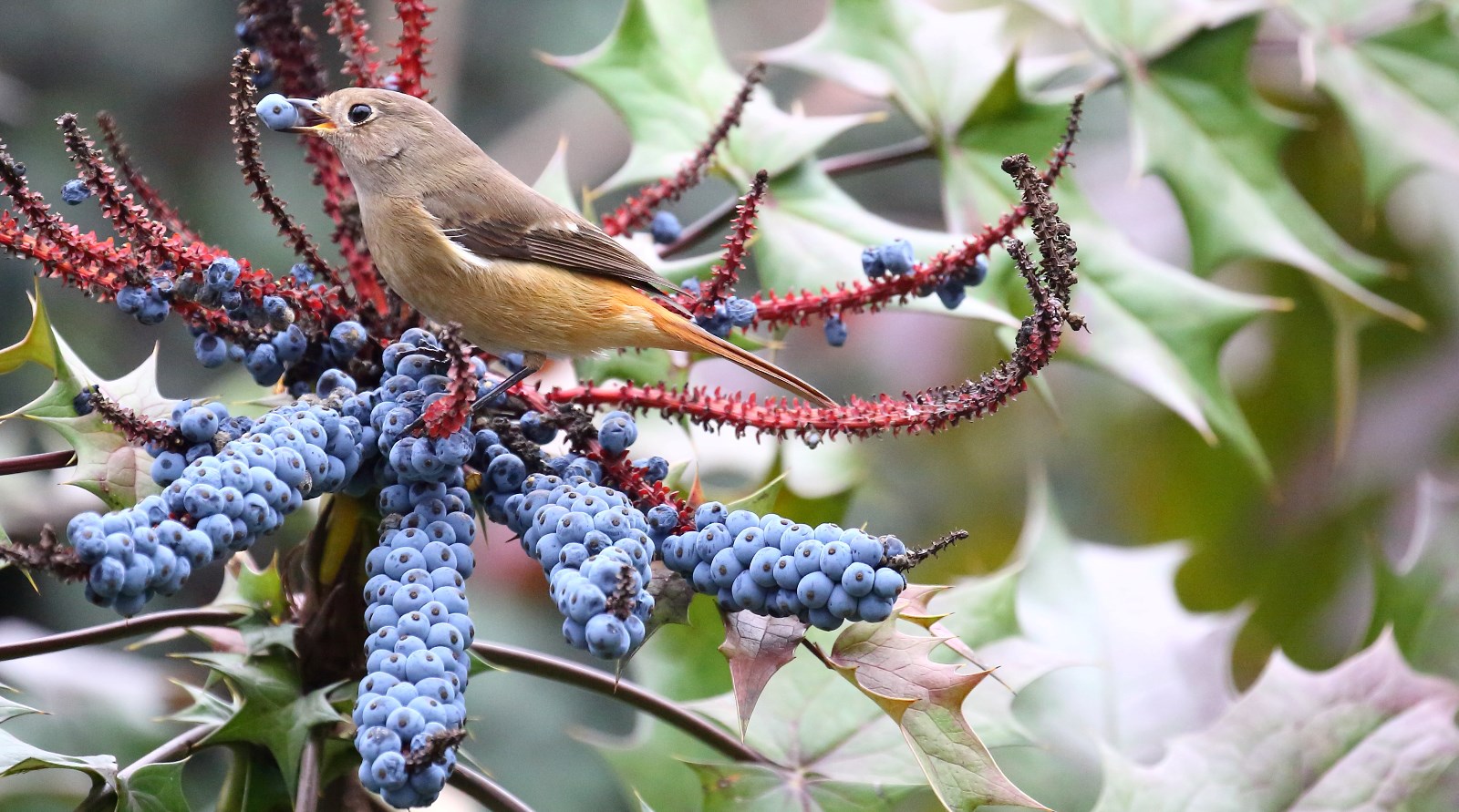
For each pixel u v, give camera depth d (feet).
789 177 22.91
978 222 23.68
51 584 33.45
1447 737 20.81
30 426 31.42
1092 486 37.11
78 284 15.10
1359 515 34.91
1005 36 40.24
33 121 39.58
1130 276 23.65
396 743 11.69
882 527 34.83
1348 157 35.04
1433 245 35.53
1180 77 25.31
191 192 40.34
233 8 41.88
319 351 16.53
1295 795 20.79
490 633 34.01
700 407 16.33
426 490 14.32
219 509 12.37
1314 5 26.89
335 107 20.80
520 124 45.24
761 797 19.65
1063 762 24.97
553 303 21.03
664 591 13.99
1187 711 25.23
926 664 13.70
